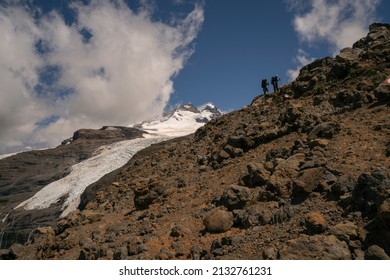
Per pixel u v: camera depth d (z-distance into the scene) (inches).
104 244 581.9
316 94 1003.3
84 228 748.6
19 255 743.1
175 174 956.6
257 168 605.9
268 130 845.2
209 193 692.7
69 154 7775.6
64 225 792.9
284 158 660.7
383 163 504.4
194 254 464.8
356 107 780.6
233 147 865.5
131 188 1028.5
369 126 655.1
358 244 371.6
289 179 532.1
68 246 663.1
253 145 845.2
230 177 729.0
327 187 491.2
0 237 3934.5
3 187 6269.7
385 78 848.3
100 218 803.4
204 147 1113.4
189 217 612.4
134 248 524.1
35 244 795.4
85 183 5034.5
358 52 1171.9
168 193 784.9
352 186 463.2
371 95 781.9
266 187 551.5
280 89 1250.0
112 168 5428.2
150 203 790.5
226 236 472.7
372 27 1368.1
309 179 503.8
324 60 1232.8
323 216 437.1
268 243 431.2
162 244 532.1
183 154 1173.1
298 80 1192.8
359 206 415.8
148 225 636.7
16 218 4399.6
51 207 4581.7
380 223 366.0
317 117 783.1
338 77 1026.7
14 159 7480.3
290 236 425.1
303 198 496.1
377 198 398.3
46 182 6215.6
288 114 868.0
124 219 756.6
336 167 531.8
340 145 613.9
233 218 525.3
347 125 694.5
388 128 614.5
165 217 658.2
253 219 490.0
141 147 6077.8
